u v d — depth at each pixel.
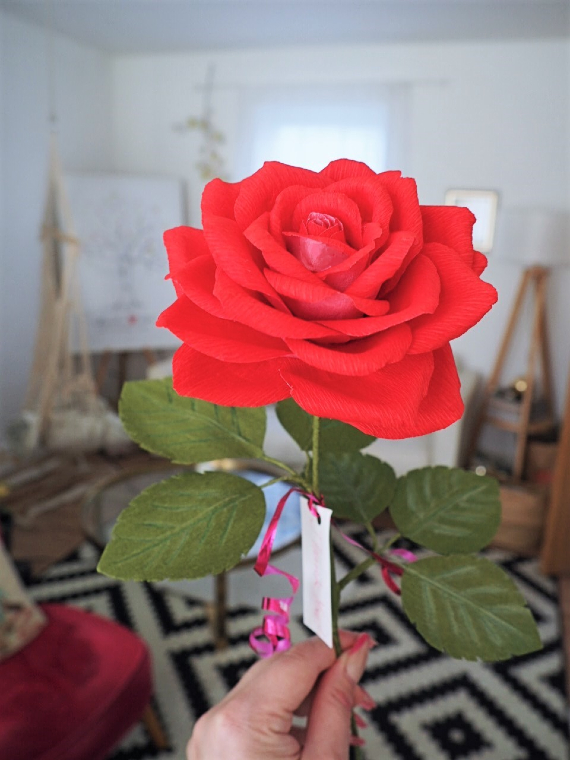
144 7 3.46
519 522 3.03
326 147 4.36
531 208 3.66
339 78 4.27
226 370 0.35
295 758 0.52
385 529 3.00
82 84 4.51
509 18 3.35
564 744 1.94
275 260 0.35
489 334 4.11
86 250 4.43
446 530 0.48
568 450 2.71
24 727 1.38
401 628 2.45
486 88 3.94
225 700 0.54
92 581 2.66
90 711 1.44
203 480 0.41
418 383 0.34
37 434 3.49
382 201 0.38
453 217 0.41
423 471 0.50
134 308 4.63
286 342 0.33
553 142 3.87
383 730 1.97
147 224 4.61
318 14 3.47
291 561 2.28
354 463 0.51
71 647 1.62
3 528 2.17
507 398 3.73
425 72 4.05
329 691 0.53
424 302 0.33
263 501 0.41
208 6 3.39
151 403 0.45
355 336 0.35
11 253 3.96
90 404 3.69
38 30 4.00
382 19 3.50
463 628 0.43
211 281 0.38
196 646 2.28
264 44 4.23
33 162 4.11
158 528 0.39
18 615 1.64
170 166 4.84
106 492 2.65
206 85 4.60
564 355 3.95
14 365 4.07
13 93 3.87
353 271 0.36
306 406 0.32
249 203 0.40
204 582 2.48
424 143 4.12
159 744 1.84
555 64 3.78
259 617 2.41
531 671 2.25
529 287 3.96
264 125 4.45
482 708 2.07
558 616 2.56
